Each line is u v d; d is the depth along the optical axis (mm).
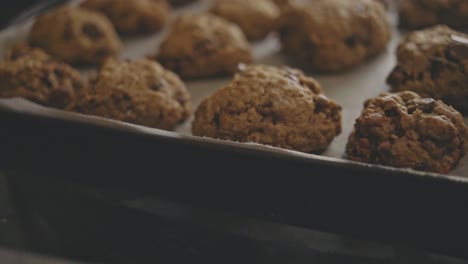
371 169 356
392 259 376
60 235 430
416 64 432
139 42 548
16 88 450
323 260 386
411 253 373
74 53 510
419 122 382
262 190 377
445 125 379
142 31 554
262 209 383
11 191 425
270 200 379
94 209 414
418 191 355
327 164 361
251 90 413
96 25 518
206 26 507
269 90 412
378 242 375
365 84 478
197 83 497
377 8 511
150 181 394
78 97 440
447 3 505
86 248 427
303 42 500
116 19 550
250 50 510
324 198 370
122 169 396
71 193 414
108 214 413
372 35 498
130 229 413
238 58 498
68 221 424
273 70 427
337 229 377
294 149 405
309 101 409
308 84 422
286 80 417
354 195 365
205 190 386
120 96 434
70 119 388
